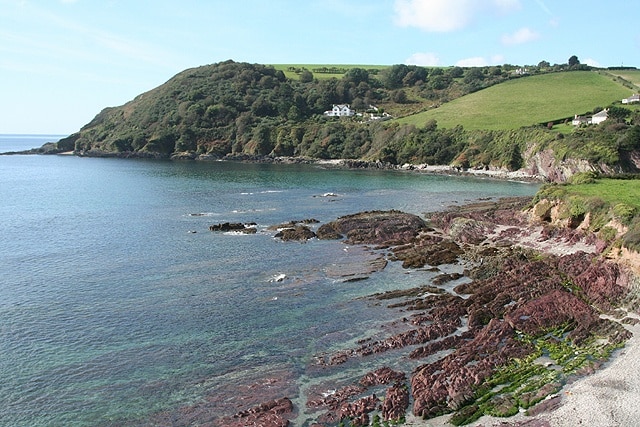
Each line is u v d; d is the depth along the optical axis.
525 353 30.00
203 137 185.38
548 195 60.47
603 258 41.94
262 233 63.44
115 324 35.28
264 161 172.62
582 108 148.00
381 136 165.25
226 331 34.44
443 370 28.19
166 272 46.94
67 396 26.69
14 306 38.12
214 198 91.56
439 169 141.62
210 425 24.20
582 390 25.48
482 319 35.19
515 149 131.62
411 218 68.06
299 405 25.77
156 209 79.94
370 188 106.38
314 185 111.12
